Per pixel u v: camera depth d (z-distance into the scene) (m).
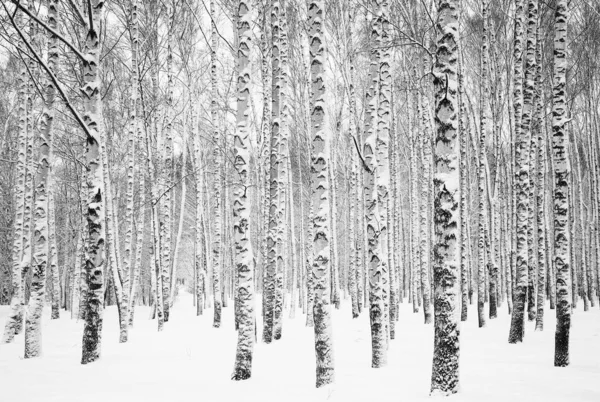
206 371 7.91
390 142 19.06
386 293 10.41
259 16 15.59
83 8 11.53
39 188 9.94
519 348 9.71
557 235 7.62
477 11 17.47
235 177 7.84
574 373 6.75
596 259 22.55
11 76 19.48
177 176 22.78
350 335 12.98
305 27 16.62
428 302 15.60
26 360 9.09
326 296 6.68
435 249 5.70
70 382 6.89
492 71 18.17
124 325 12.61
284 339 12.84
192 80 19.77
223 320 18.52
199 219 20.06
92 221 8.80
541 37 13.77
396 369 7.52
